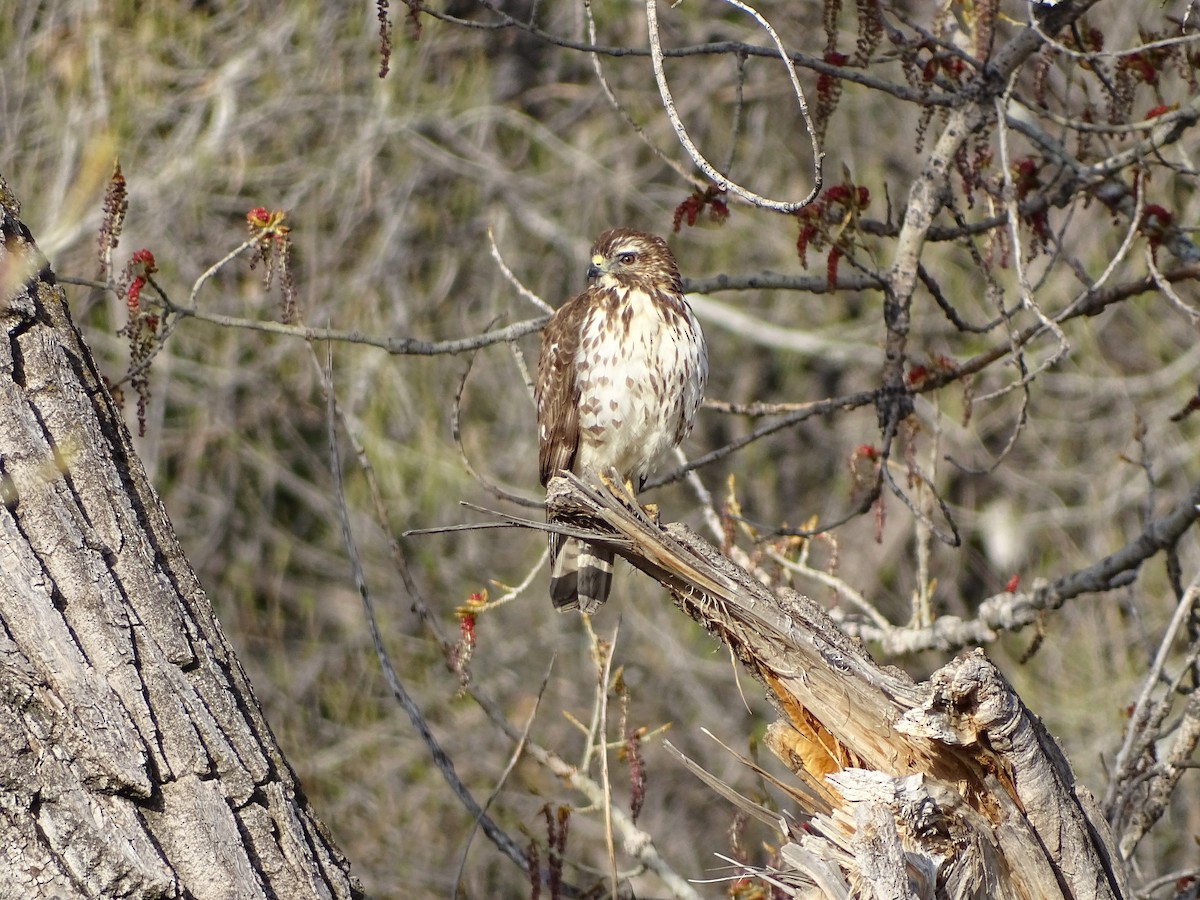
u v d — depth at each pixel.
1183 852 13.84
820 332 16.56
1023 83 11.37
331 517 15.53
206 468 15.59
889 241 16.36
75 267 14.44
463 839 14.62
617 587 15.92
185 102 15.18
